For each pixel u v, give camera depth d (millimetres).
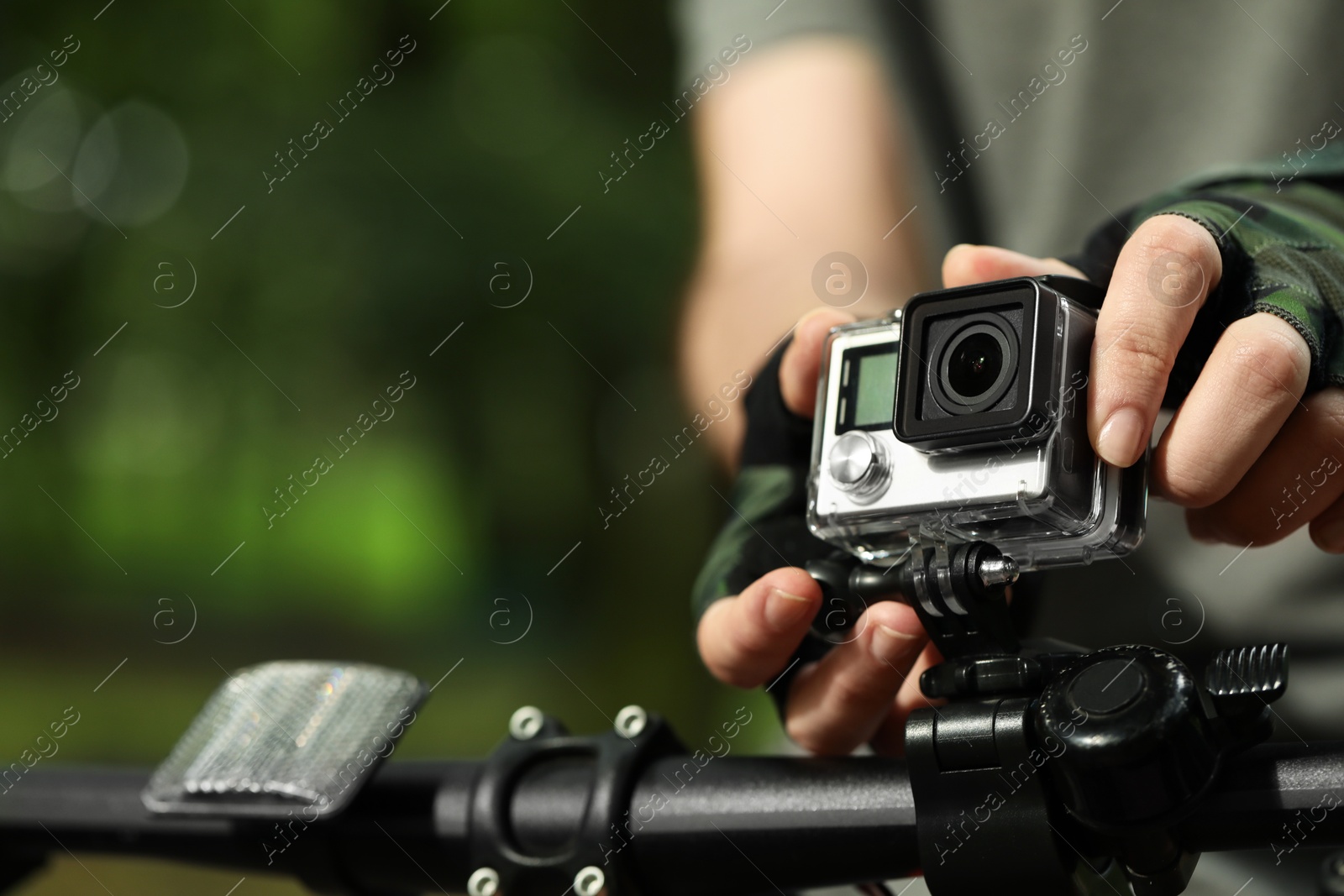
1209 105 2322
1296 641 1900
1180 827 938
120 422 14656
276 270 11992
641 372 11938
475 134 12453
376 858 1259
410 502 14891
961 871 950
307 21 12609
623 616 11297
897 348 1156
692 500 11289
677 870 1127
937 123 2656
